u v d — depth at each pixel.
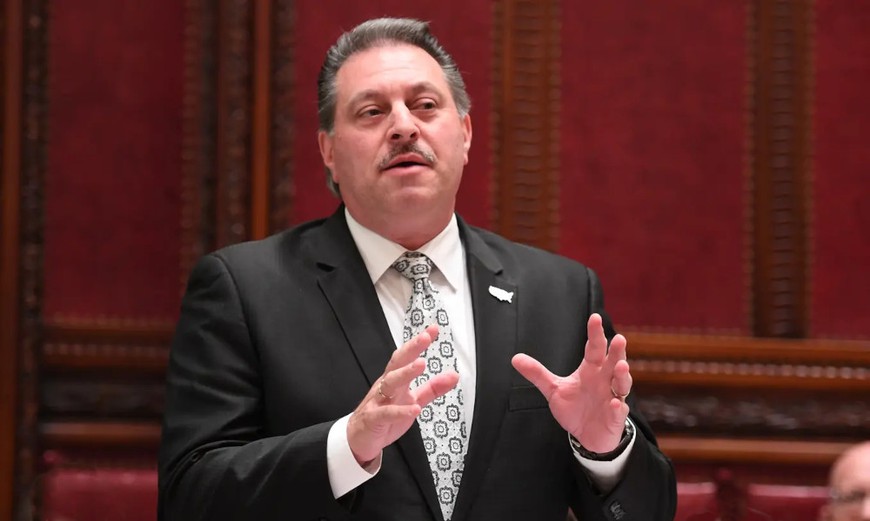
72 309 14.21
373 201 7.41
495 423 6.86
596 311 7.71
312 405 6.78
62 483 12.34
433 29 14.66
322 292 7.27
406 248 7.64
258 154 14.14
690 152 14.93
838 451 14.45
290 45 14.37
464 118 8.23
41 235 14.14
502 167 14.68
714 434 14.46
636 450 6.74
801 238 14.94
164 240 14.41
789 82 15.00
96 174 14.37
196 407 6.81
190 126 14.46
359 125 7.54
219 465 6.35
